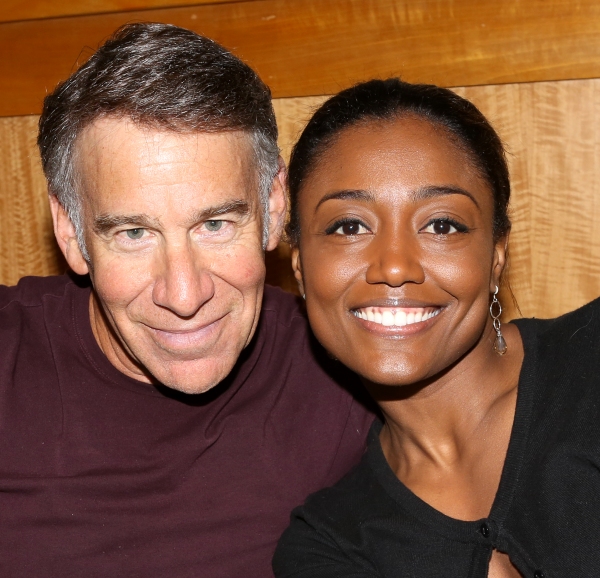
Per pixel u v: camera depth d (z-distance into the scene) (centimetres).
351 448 165
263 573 161
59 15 216
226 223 139
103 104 131
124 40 138
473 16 200
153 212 133
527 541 134
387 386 145
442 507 143
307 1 207
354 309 136
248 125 137
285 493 162
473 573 136
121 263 140
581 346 141
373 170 132
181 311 137
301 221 142
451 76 204
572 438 133
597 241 204
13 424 157
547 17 197
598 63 196
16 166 229
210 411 159
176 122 130
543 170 204
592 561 129
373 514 146
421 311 134
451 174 132
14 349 159
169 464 159
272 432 162
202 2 209
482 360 144
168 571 159
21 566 158
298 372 165
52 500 157
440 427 145
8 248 235
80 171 137
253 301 148
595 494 131
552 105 201
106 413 158
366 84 141
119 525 158
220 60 138
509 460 138
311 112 201
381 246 132
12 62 223
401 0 202
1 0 218
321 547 150
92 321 159
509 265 210
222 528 160
